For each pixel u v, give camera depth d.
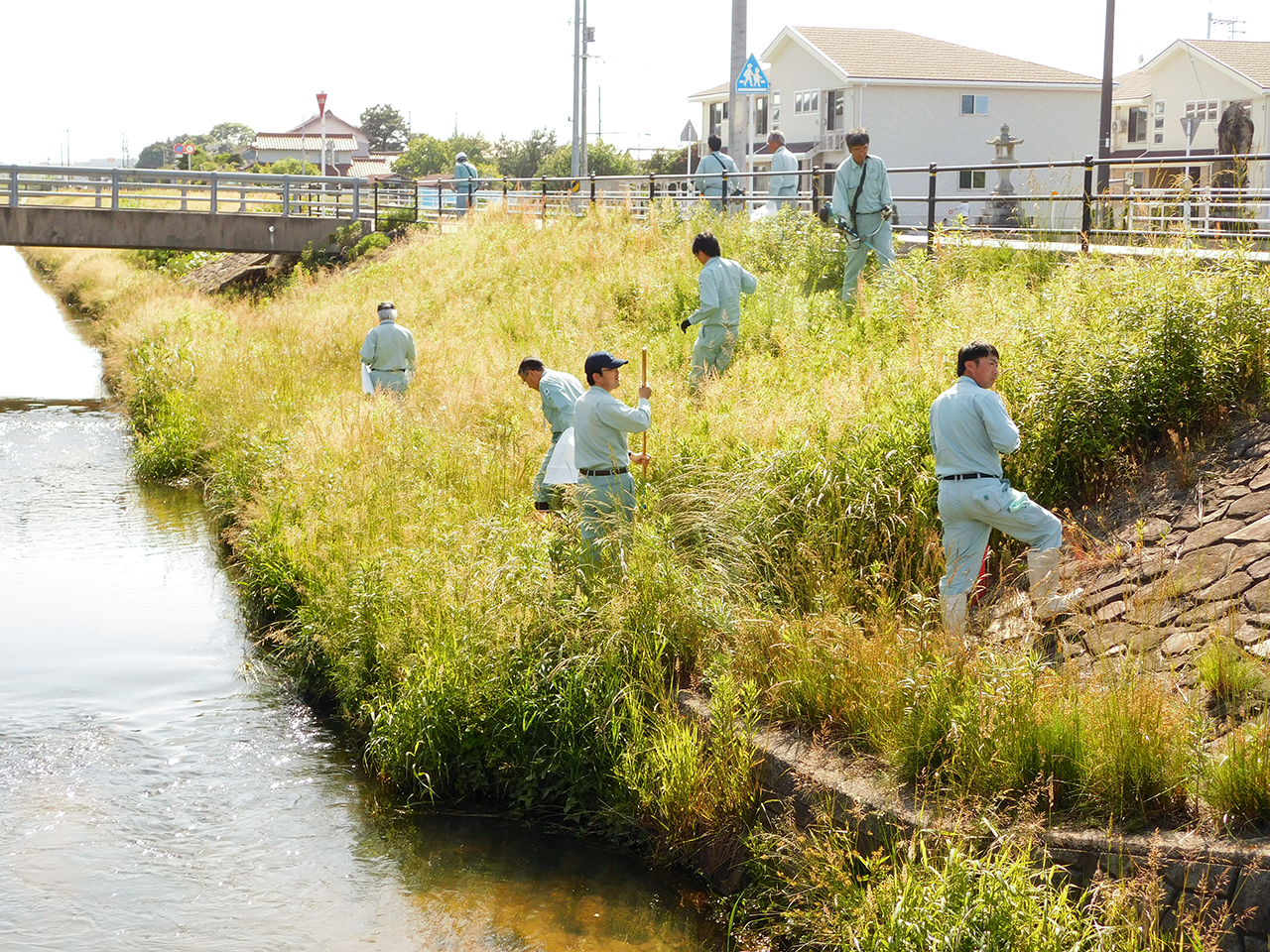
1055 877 4.25
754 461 7.56
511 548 7.20
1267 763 4.19
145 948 5.00
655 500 7.42
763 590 6.70
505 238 20.72
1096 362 7.13
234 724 7.38
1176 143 42.03
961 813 4.40
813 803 4.98
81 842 5.90
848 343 10.28
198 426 14.55
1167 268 7.82
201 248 28.23
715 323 10.34
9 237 26.70
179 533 11.90
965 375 6.14
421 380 12.62
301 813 6.25
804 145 43.16
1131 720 4.53
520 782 6.24
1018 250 11.59
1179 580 5.74
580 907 5.29
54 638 8.84
